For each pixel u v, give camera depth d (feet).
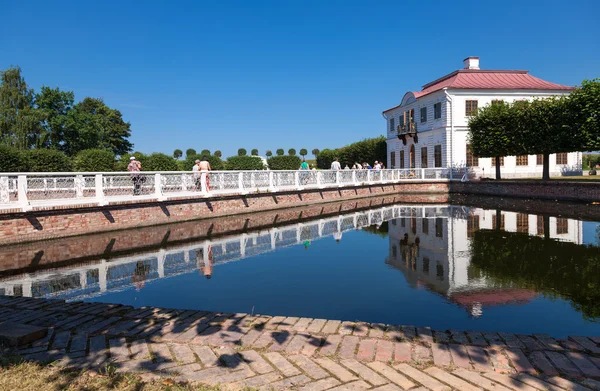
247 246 36.35
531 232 39.93
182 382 10.36
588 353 12.37
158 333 13.94
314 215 58.54
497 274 25.20
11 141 140.97
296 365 11.43
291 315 18.48
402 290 22.43
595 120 66.54
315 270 27.43
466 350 12.50
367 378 10.65
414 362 11.62
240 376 10.75
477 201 76.54
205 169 55.06
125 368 11.26
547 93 105.81
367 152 154.71
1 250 34.06
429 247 34.58
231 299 21.07
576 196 63.93
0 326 13.94
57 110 166.30
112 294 22.21
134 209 44.83
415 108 122.11
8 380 10.31
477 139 93.97
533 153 81.41
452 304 19.88
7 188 35.27
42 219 37.42
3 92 145.69
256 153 263.08
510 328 16.62
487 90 105.29
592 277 23.97
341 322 15.01
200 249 34.99
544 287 22.30
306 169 74.02
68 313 16.34
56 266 28.99
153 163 84.69
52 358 11.87
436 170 101.60
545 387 10.27
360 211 63.41
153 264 29.50
